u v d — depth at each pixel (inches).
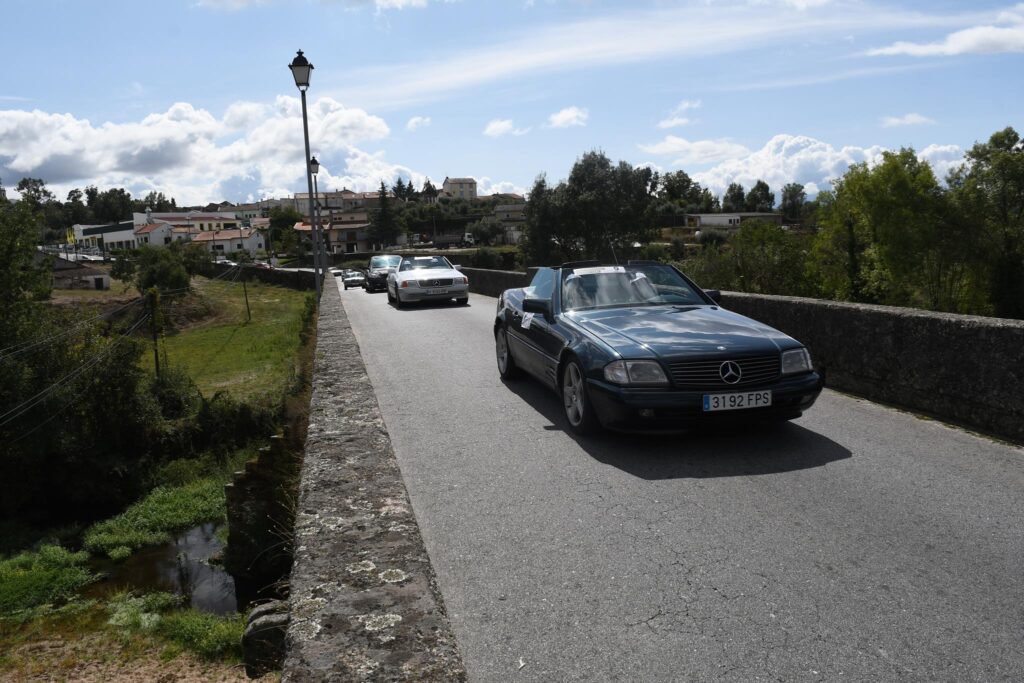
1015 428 211.0
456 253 4261.8
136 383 874.1
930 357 243.0
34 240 944.3
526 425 245.4
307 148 845.2
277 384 1051.3
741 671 97.3
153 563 524.4
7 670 343.6
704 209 6550.2
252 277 3134.8
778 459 196.7
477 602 120.4
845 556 134.3
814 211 1325.0
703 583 124.5
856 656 100.6
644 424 201.0
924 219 1175.0
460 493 177.8
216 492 711.7
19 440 786.8
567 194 2632.9
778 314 323.3
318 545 105.0
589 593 122.1
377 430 179.6
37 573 502.3
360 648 75.0
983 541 139.8
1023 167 1127.6
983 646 102.7
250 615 176.1
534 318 280.4
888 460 193.8
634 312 247.9
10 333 860.6
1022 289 1151.6
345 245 5880.9
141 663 335.9
